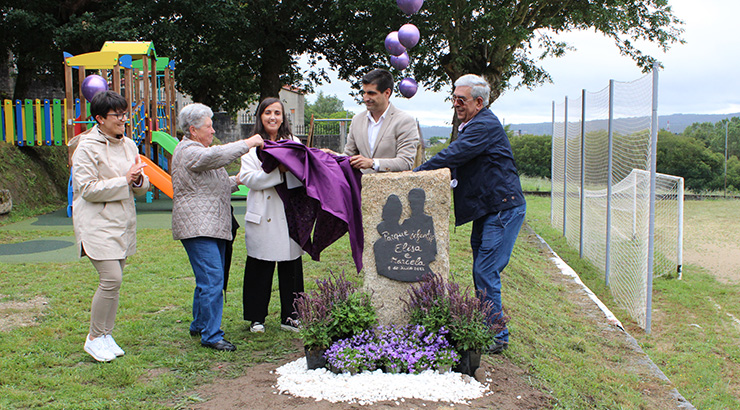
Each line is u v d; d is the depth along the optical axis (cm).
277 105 445
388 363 372
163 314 516
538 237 1252
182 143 422
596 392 433
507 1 1609
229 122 2925
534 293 737
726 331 703
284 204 446
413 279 405
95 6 1619
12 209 1163
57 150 1520
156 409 336
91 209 389
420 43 1672
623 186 1059
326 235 456
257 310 466
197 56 1991
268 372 389
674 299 841
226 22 1762
